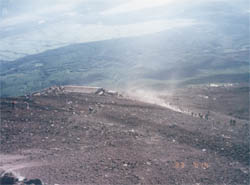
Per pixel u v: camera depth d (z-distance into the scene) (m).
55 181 12.64
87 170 13.77
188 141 18.78
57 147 16.47
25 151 15.88
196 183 13.27
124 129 19.97
